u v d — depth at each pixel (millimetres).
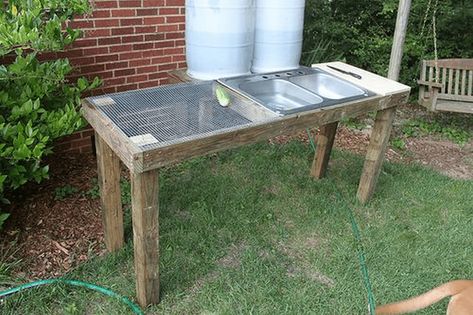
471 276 2414
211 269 2367
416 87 5391
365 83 2672
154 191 1843
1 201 2521
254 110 2137
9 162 2234
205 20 2367
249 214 2824
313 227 2766
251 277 2305
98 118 1983
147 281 2023
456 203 3121
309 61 4797
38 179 2432
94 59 3305
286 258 2475
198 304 2131
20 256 2348
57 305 2076
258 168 3398
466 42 5398
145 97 2232
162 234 2570
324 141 3172
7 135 2145
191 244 2516
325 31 5219
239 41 2447
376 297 2227
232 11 2352
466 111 4059
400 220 2896
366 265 2445
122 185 3027
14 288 2090
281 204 2979
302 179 3293
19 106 2320
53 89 2510
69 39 2334
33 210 2717
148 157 1705
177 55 3758
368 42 5457
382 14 5410
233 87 2365
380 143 2852
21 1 2289
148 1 3414
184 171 3299
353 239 2650
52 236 2520
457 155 4016
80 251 2432
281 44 2645
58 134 2389
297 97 2475
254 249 2518
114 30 3324
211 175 3250
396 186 3297
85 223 2650
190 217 2758
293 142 3855
